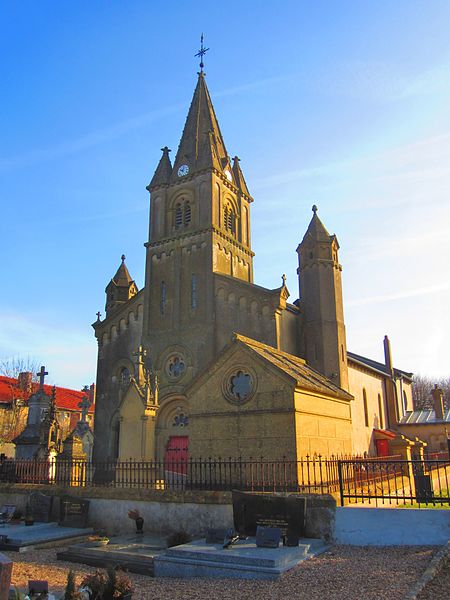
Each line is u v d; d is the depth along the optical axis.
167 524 16.11
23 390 59.88
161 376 36.19
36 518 18.42
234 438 19.77
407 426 54.09
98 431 38.19
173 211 40.53
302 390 19.62
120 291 44.75
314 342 35.53
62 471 20.97
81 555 13.69
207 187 39.12
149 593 10.38
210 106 45.22
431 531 12.71
